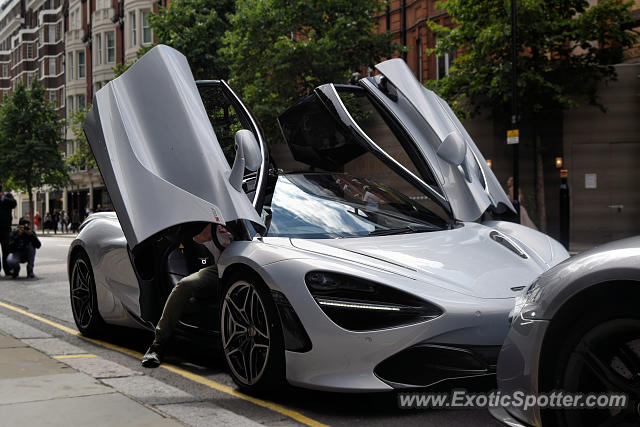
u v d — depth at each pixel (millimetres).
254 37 19266
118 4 43719
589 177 17953
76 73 49406
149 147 3975
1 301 7797
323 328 3129
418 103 4914
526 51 16938
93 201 46562
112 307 4961
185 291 3953
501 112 18000
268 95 19297
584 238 17984
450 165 4656
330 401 3357
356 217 4133
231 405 3312
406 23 23422
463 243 3787
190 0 25500
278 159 20125
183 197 3684
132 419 2863
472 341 3043
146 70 4211
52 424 2791
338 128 4910
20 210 63719
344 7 19562
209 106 4227
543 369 2248
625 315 2068
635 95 17422
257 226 3787
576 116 17984
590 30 16031
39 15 58500
